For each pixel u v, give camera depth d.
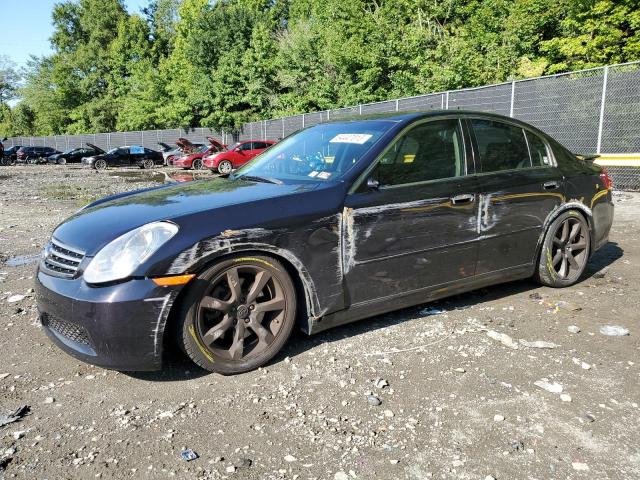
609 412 2.62
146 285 2.72
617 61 18.12
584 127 11.79
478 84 21.88
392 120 3.79
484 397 2.77
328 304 3.27
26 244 7.23
